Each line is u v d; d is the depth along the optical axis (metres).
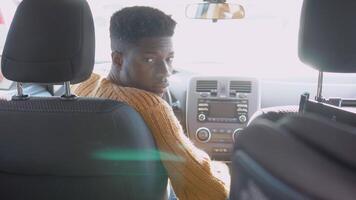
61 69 1.27
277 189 0.56
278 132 0.61
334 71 1.25
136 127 1.27
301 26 1.24
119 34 1.41
